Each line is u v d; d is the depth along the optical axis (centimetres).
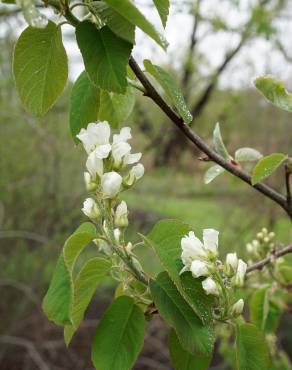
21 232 79
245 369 19
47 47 19
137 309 19
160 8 19
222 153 26
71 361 83
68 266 17
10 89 82
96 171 19
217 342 80
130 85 21
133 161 19
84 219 88
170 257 18
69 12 18
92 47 18
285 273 35
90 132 19
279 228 100
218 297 18
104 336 19
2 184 80
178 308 18
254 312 33
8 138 81
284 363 48
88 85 22
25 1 16
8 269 84
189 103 129
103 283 91
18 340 77
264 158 21
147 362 81
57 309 17
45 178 85
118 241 19
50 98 20
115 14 17
